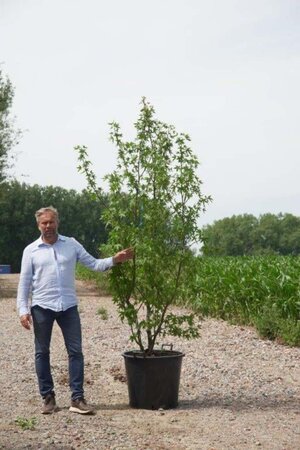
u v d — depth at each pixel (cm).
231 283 1642
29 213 9425
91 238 10050
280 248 13500
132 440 625
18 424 680
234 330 1468
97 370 1022
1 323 1691
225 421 700
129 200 782
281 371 1010
